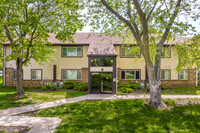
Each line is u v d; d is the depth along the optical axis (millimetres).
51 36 16891
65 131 4574
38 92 11812
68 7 9023
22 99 9234
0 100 8930
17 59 10031
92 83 11625
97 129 4762
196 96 10242
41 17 8797
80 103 8250
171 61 15133
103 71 11594
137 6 6836
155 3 7906
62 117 5961
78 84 13609
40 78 15359
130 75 15234
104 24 9914
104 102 8469
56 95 10703
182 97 9812
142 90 12945
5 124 5230
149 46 7965
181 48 9109
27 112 6703
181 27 6953
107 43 14344
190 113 6426
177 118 5824
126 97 10078
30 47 10102
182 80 15141
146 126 5012
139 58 15242
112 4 8930
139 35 8031
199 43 8812
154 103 7574
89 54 11445
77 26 9547
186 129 4812
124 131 4629
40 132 4531
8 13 8102
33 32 9086
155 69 7891
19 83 10148
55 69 15148
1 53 21141
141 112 6602
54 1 9047
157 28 8047
